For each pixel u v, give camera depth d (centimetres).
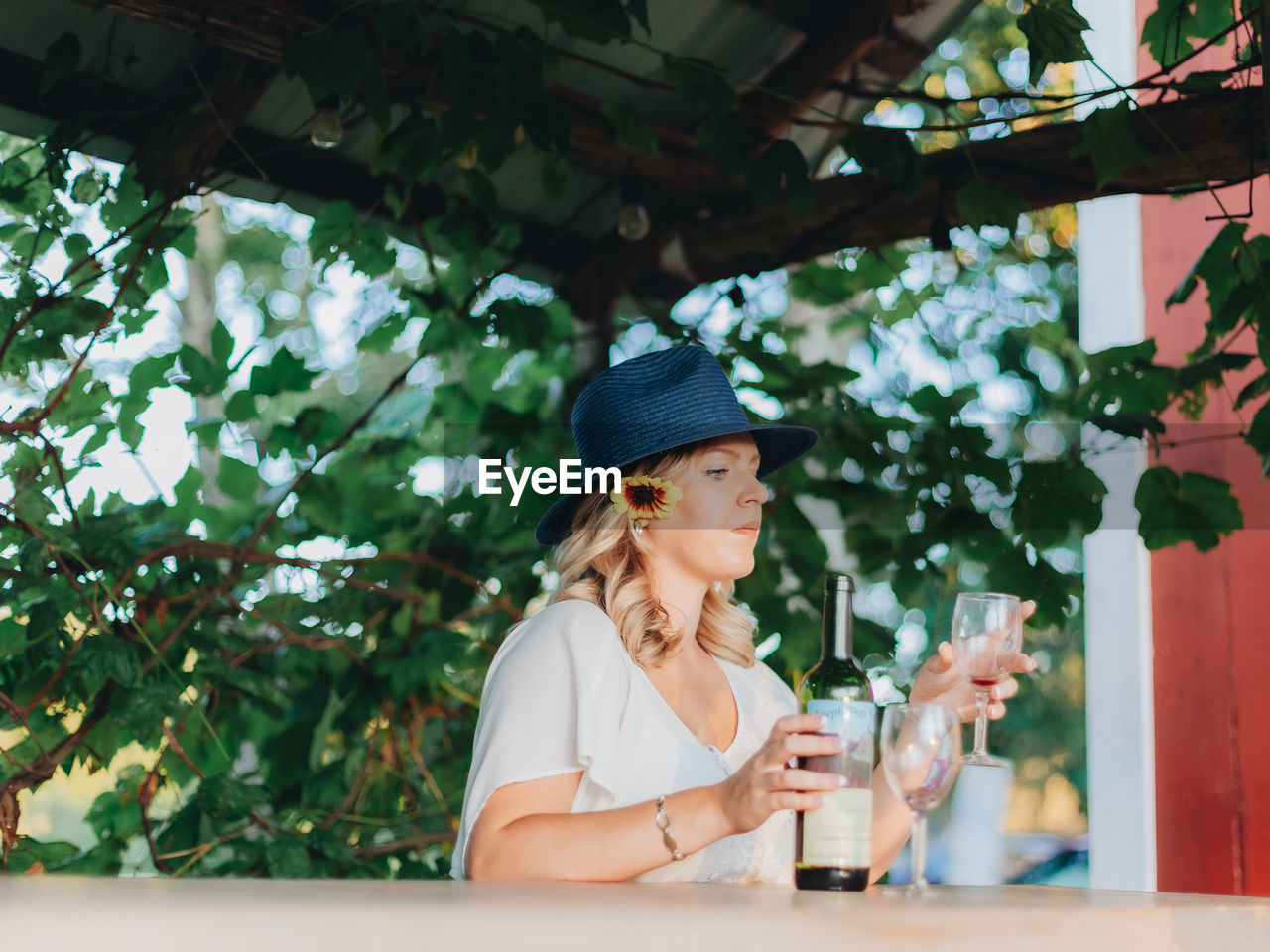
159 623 285
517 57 242
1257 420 252
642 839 141
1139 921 112
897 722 128
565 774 160
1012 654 163
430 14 282
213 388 295
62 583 260
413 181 256
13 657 271
